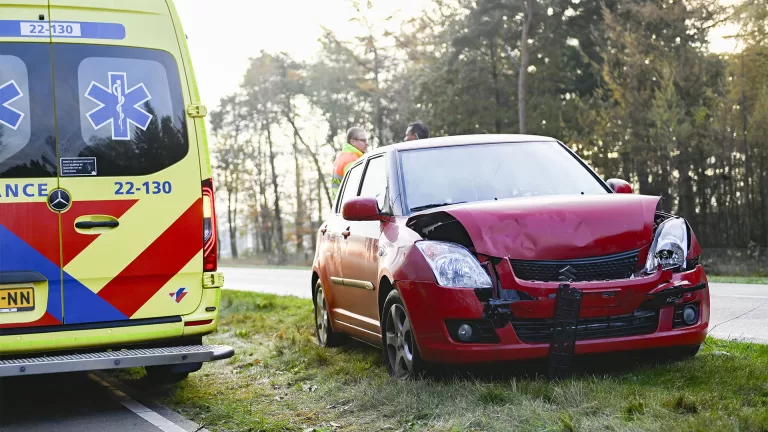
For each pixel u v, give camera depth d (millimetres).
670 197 31531
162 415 5902
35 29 5883
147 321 6055
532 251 5531
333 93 61469
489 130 42500
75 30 5969
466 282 5461
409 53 44719
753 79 28484
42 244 5812
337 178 10250
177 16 6266
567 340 5383
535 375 5762
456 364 5492
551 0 38219
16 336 5738
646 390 5039
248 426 5320
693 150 29109
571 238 5578
